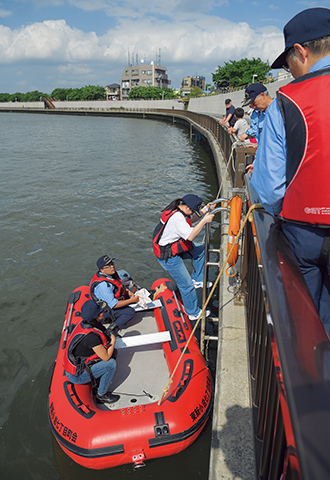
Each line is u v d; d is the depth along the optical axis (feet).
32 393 15.72
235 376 9.27
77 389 12.73
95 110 345.51
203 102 211.00
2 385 16.21
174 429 11.42
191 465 11.82
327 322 4.11
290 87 4.00
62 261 28.14
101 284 16.03
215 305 20.38
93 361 12.38
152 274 26.03
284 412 2.12
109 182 56.08
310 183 3.73
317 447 1.73
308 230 3.97
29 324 20.48
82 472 12.07
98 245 31.09
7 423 14.25
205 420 12.17
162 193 49.29
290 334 2.53
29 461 12.66
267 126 4.22
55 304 22.45
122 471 11.82
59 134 145.38
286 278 3.22
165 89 413.80
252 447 7.28
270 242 4.12
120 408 12.23
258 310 7.25
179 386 12.59
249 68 205.67
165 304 16.52
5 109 476.95
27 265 27.48
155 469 11.81
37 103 453.17
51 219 37.73
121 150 95.35
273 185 4.20
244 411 8.14
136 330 16.84
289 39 4.28
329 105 3.59
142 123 228.63
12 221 37.06
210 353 16.79
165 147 101.19
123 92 506.89
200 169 66.90
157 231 14.89
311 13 4.05
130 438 11.20
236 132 31.94
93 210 40.88
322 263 4.04
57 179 58.29
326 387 2.02
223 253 18.42
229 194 27.73
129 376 14.38
